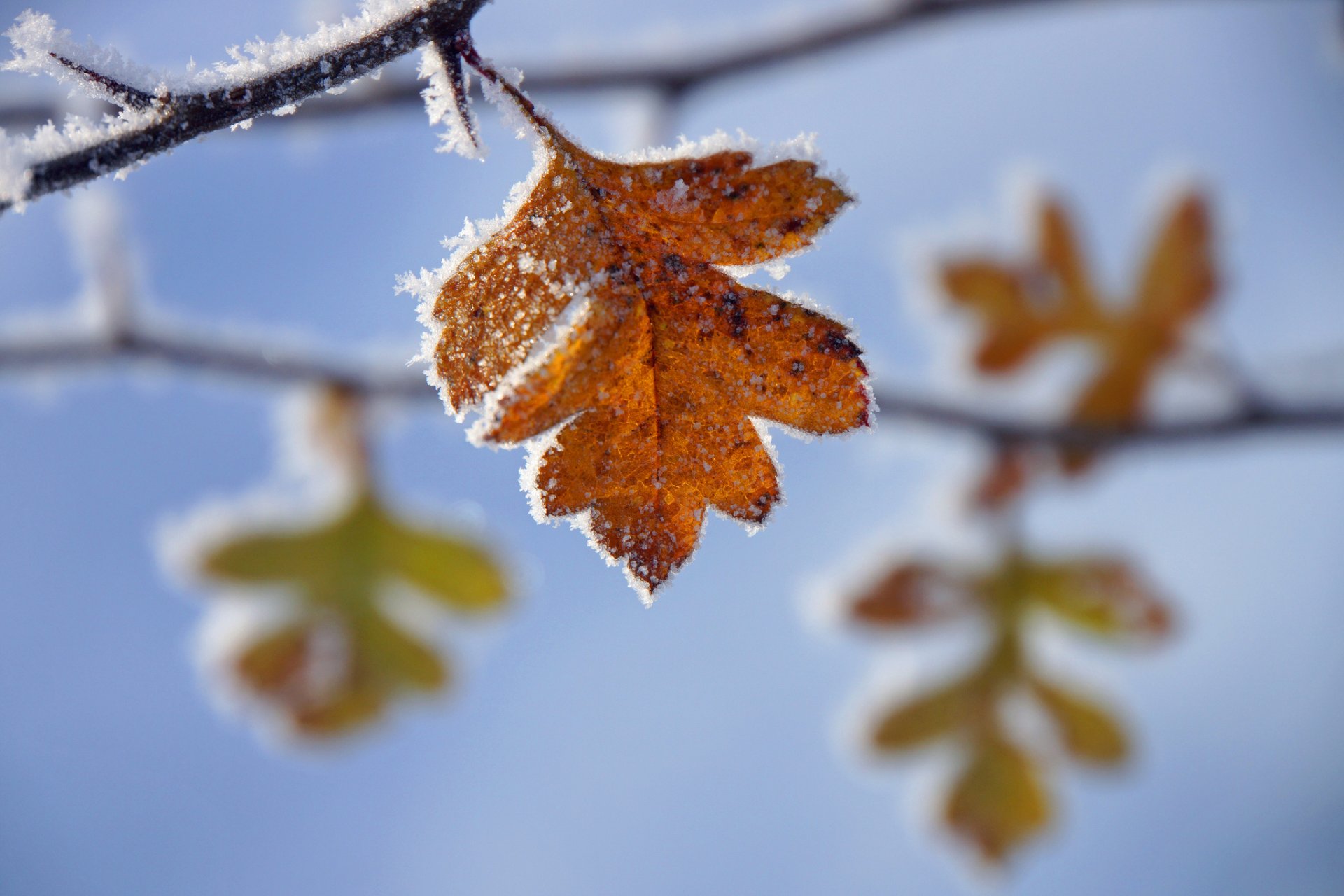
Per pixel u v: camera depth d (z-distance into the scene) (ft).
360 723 1.24
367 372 1.21
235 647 1.24
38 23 0.70
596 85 1.20
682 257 0.78
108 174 0.71
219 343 1.20
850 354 0.79
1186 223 1.25
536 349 0.75
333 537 1.24
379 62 0.73
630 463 0.78
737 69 1.21
